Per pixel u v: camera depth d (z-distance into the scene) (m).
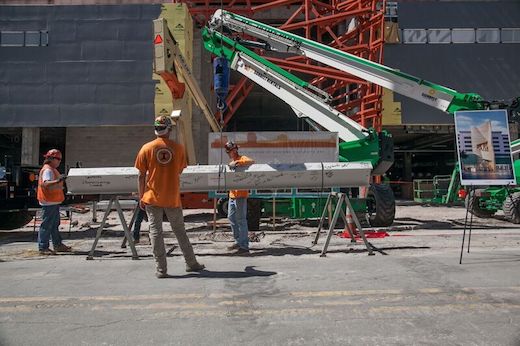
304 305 4.01
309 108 12.20
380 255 6.65
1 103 25.88
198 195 13.88
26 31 26.19
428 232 10.42
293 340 3.19
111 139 28.52
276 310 3.87
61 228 12.16
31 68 26.05
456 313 3.75
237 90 26.61
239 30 13.98
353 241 8.23
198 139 26.61
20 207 10.76
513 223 12.67
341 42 22.81
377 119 19.72
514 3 27.73
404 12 27.59
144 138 28.55
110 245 8.54
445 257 6.36
